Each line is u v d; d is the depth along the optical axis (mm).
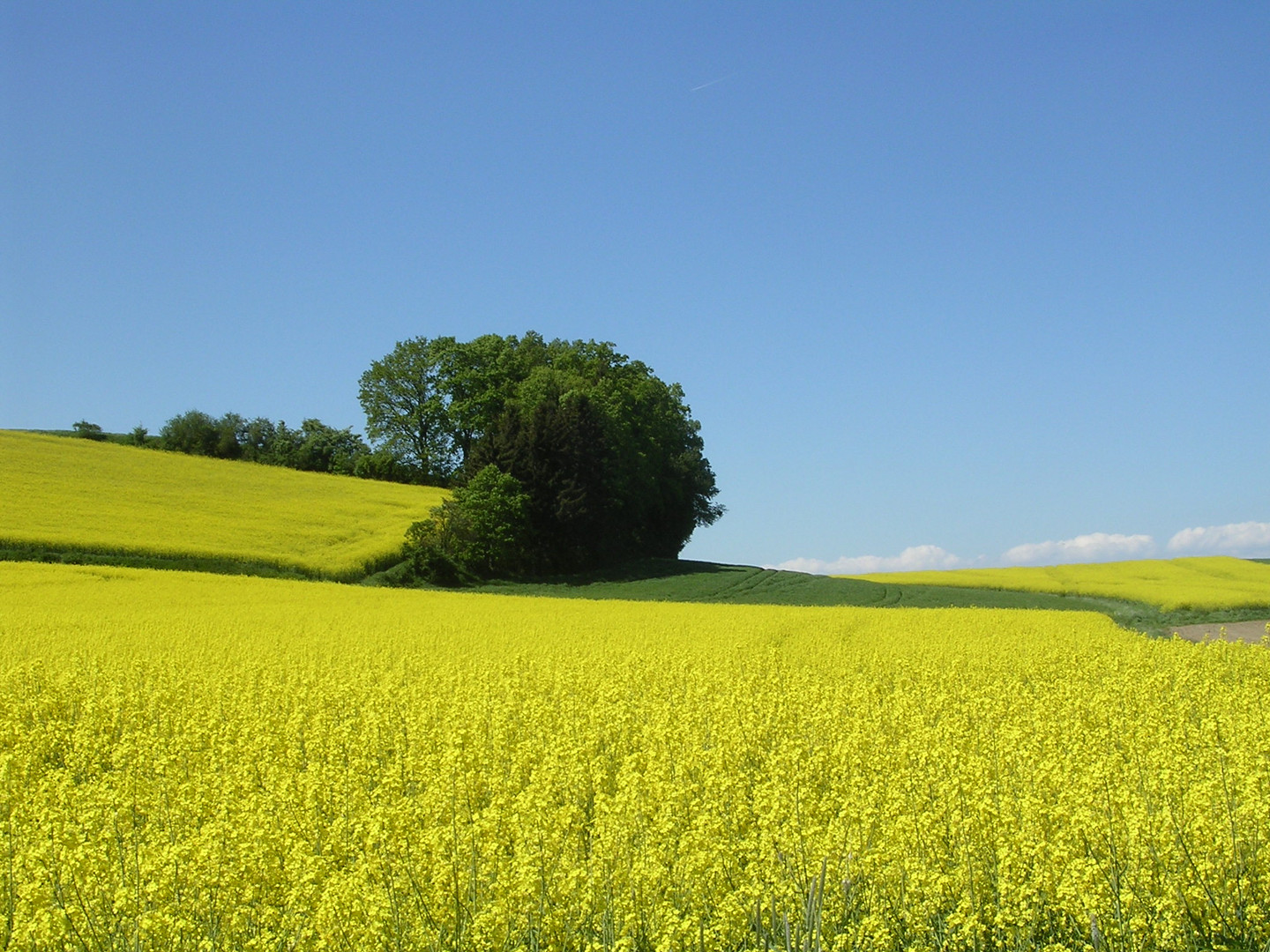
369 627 28531
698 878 7395
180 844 7555
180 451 87875
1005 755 10453
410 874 7191
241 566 47781
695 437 89188
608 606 38750
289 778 9797
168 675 17875
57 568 40781
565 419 68625
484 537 61906
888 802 8602
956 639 25781
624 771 9539
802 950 6684
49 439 75125
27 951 6348
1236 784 9148
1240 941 7207
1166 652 21000
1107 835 7914
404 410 86188
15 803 9969
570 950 6887
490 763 10547
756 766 11336
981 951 7062
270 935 6715
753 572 70562
